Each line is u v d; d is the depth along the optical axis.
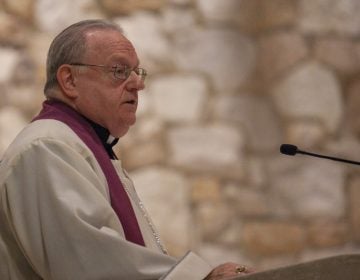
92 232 8.02
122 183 9.43
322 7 18.20
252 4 18.00
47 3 16.98
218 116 17.53
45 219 8.14
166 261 8.07
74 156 8.52
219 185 17.33
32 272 8.55
